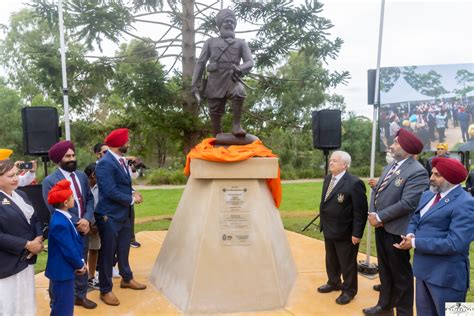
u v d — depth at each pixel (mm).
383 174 3924
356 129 27844
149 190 15180
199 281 3906
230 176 4156
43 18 7789
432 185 2982
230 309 3881
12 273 3006
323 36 8414
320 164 25109
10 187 3109
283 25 8359
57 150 3863
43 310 3998
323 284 4684
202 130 8523
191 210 4422
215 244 4023
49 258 3162
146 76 7887
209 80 4684
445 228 2852
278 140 24250
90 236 4406
